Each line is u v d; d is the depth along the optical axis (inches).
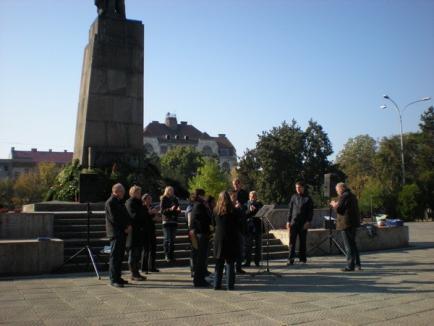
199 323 246.5
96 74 798.5
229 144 5329.7
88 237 430.3
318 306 287.7
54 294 330.3
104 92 800.9
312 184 2071.9
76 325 243.4
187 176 3479.3
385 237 671.1
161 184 810.2
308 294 327.3
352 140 3388.3
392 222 708.0
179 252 509.0
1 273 417.1
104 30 813.2
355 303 295.7
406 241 700.7
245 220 424.5
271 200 2078.0
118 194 370.9
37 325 243.8
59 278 403.5
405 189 1752.0
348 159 3307.1
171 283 377.7
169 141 4803.2
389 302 298.0
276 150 2058.3
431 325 241.4
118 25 824.9
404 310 275.3
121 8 839.7
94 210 678.5
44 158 4677.7
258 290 344.8
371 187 1930.4
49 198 791.1
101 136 791.1
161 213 488.7
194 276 362.0
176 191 834.8
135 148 812.6
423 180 1871.3
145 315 265.1
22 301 305.7
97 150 782.5
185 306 289.4
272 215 740.7
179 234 589.0
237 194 475.2
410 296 316.8
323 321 249.8
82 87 834.8
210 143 5068.9
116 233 364.5
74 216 585.6
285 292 335.6
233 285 348.2
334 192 641.6
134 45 832.3
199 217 363.9
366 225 654.5
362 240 640.4
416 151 2571.4
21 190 2893.7
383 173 2578.7
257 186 2095.2
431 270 438.3
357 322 247.3
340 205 439.8
